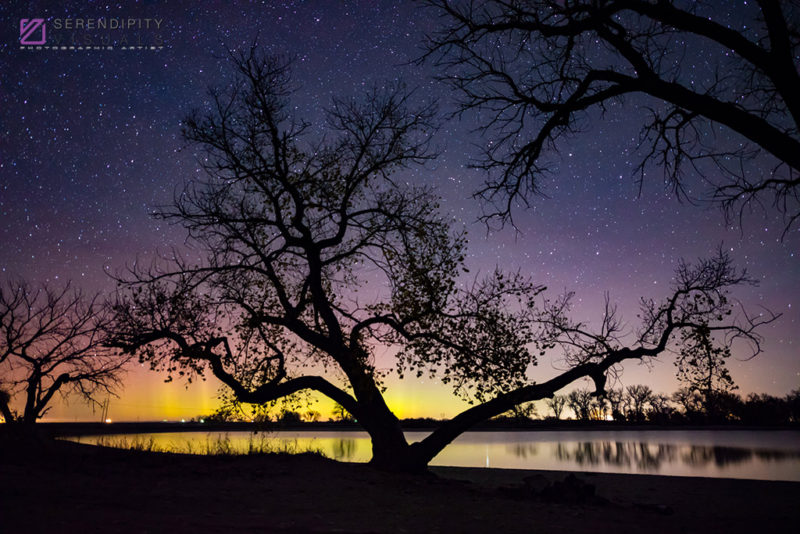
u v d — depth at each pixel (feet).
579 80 37.88
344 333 55.57
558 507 34.96
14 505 25.35
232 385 54.39
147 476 39.27
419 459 52.16
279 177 54.13
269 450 69.87
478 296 51.85
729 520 31.32
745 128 30.89
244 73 53.47
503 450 141.90
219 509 28.68
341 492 37.58
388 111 54.80
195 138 52.85
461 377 50.98
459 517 30.32
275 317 55.77
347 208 56.49
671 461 105.29
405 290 52.60
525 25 36.14
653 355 49.52
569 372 51.42
